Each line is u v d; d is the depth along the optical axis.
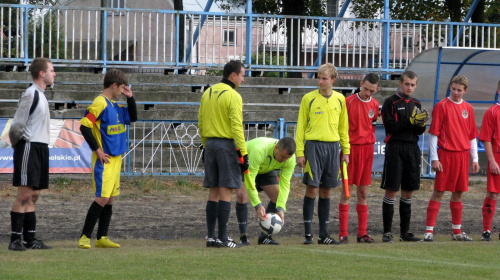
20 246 19.42
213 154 20.41
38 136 19.75
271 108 47.78
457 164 23.17
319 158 21.89
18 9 47.19
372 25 54.44
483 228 24.48
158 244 21.53
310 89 51.12
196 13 49.47
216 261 17.11
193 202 32.62
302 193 36.19
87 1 81.31
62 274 15.12
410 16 68.69
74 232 23.94
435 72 37.12
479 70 39.06
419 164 23.14
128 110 21.02
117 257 17.66
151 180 36.97
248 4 50.28
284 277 15.09
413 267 16.66
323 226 22.22
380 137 39.44
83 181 35.97
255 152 21.08
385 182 22.92
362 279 15.00
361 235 22.86
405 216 23.38
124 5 81.81
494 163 23.53
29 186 19.58
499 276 15.63
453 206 23.66
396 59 58.75
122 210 29.34
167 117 42.47
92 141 20.08
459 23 52.00
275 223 21.36
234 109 20.05
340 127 22.42
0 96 44.03
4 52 53.22
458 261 17.91
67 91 44.59
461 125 23.38
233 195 34.66
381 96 49.50
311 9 75.94
